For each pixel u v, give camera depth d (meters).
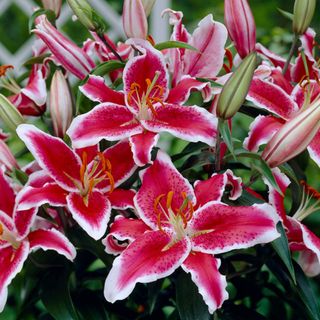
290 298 1.07
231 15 1.03
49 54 1.07
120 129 0.90
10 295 1.47
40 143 0.90
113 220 0.95
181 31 1.02
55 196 0.89
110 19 2.43
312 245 0.91
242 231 0.86
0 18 3.36
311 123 0.88
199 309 0.90
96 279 1.07
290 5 2.98
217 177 0.90
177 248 0.86
